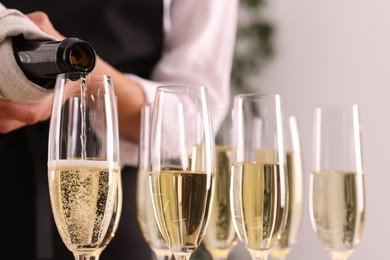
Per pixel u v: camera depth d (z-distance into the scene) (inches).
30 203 61.3
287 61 162.4
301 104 159.9
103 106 36.0
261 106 41.8
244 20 166.7
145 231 47.9
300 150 55.9
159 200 38.2
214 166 39.2
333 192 48.1
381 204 145.2
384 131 146.7
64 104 35.6
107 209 36.3
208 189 38.5
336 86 154.7
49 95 42.4
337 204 48.0
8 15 40.7
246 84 166.4
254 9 165.6
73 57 38.5
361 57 151.3
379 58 148.9
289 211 54.2
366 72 150.6
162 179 37.9
